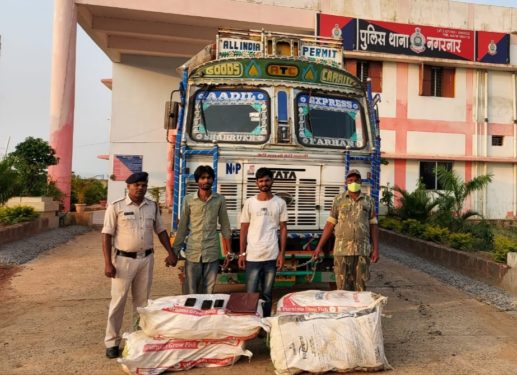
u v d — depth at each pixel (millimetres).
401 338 5289
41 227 13477
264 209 5129
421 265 9492
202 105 6234
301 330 4168
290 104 6309
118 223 4543
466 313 6289
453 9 19703
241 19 18172
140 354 4098
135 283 4695
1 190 13898
